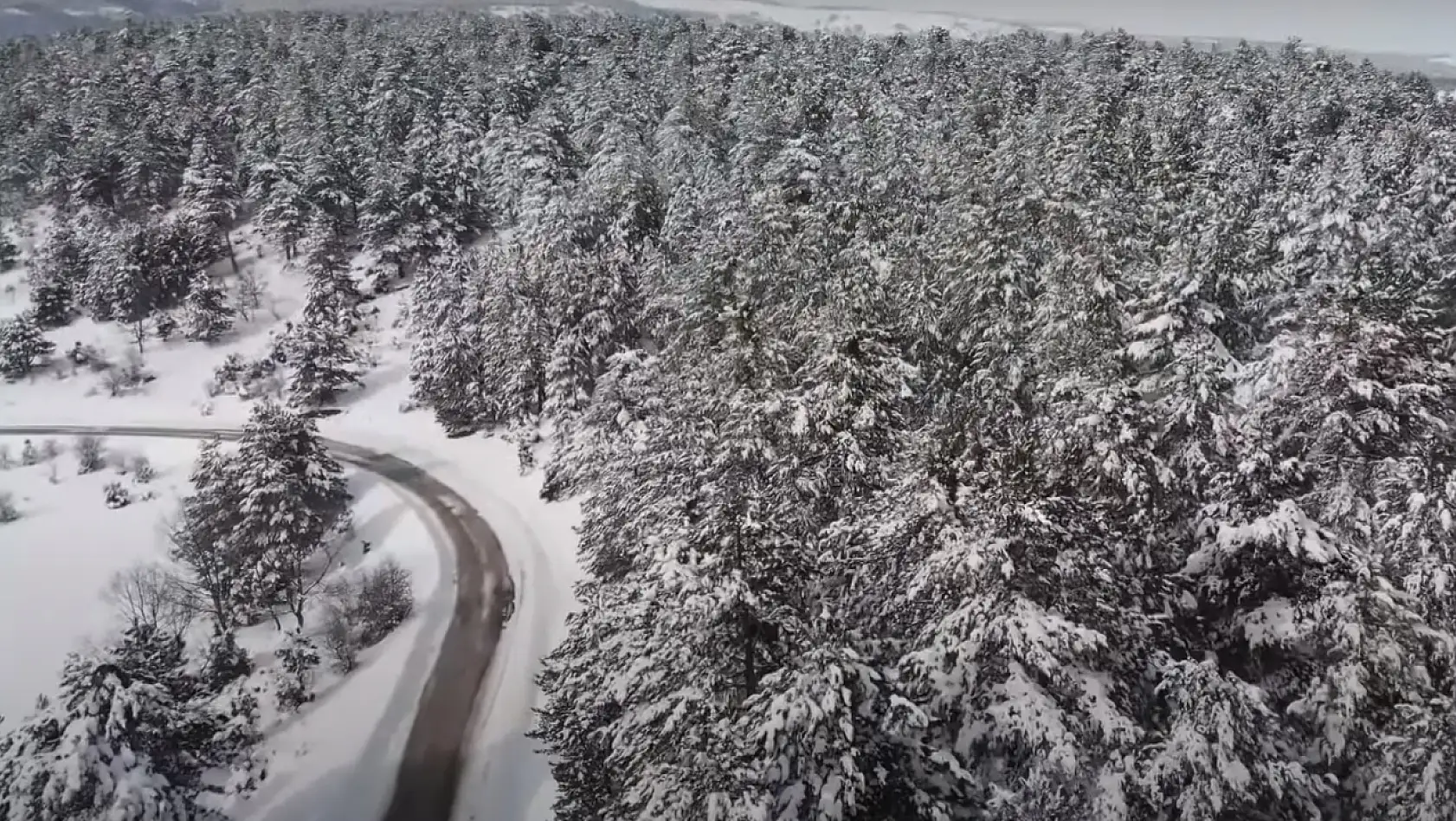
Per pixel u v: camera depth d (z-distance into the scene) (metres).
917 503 16.83
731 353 29.23
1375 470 19.88
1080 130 43.06
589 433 39.97
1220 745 13.23
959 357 33.12
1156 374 25.09
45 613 38.88
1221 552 17.58
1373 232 36.44
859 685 14.00
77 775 16.56
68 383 66.94
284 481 37.59
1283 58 90.50
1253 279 32.81
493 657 33.56
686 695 14.77
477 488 49.56
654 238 55.44
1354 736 15.16
